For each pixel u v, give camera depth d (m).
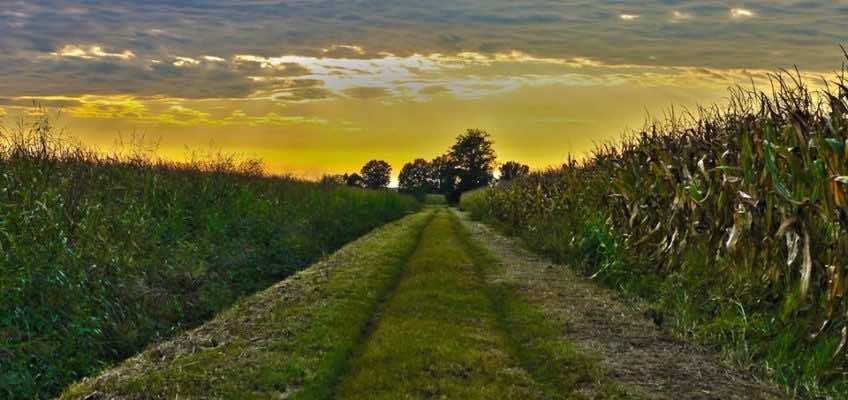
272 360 7.48
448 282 12.91
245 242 14.96
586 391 6.71
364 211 30.19
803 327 7.64
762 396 6.51
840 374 6.75
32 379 7.12
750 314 8.73
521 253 18.73
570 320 9.73
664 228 12.49
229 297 11.66
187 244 12.62
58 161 12.30
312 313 9.83
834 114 7.62
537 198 22.09
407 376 7.14
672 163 12.36
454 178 113.06
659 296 10.98
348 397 6.62
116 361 8.29
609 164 15.94
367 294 11.67
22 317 7.84
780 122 8.91
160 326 9.51
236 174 19.72
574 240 15.71
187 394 6.36
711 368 7.45
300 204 21.89
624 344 8.45
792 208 8.07
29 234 9.01
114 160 14.78
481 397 6.48
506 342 8.83
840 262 7.05
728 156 10.27
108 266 9.80
